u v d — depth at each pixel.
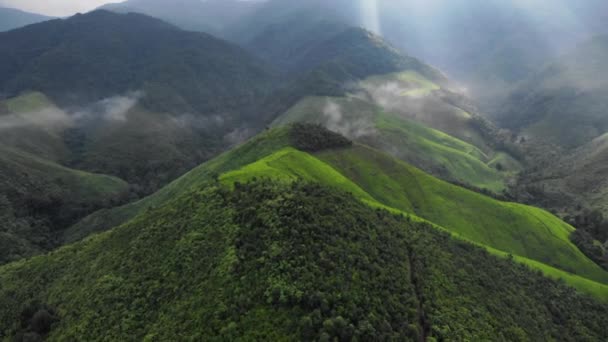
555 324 81.12
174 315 55.88
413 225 99.44
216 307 53.62
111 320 60.84
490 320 69.44
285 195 76.88
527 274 98.62
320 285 56.22
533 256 125.81
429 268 77.06
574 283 106.31
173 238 73.81
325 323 49.50
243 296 53.81
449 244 96.12
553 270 110.56
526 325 74.31
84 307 66.62
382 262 70.19
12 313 75.62
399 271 71.44
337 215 77.81
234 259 60.22
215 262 62.19
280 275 56.56
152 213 89.94
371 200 119.44
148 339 53.44
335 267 60.91
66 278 79.50
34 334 65.12
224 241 66.06
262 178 95.38
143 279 66.69
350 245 69.56
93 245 88.44
